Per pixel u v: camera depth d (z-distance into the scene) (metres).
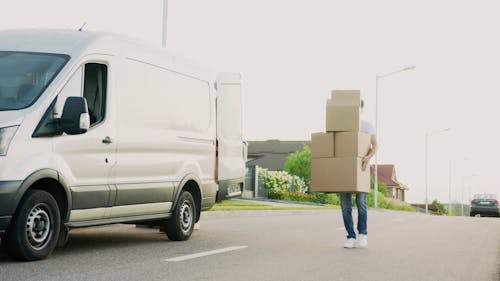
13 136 6.52
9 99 6.87
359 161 9.00
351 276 6.59
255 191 36.09
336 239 10.71
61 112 7.06
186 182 9.52
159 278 6.10
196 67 10.02
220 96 10.67
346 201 9.31
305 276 6.49
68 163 7.15
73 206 7.26
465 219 23.38
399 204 67.50
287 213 22.44
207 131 10.14
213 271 6.64
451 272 7.12
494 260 8.42
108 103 7.82
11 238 6.59
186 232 9.66
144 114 8.51
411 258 8.27
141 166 8.39
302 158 50.44
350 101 9.05
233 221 15.23
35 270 6.27
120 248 8.39
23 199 6.63
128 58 8.27
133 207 8.29
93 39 7.73
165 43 17.53
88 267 6.60
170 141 9.04
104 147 7.69
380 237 11.51
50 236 6.94
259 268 6.94
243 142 11.30
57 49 7.44
